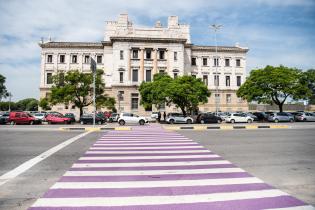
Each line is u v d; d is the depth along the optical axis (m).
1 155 10.26
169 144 13.37
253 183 6.46
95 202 5.12
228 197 5.45
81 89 42.69
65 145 12.98
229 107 64.81
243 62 66.69
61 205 4.95
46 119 37.97
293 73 44.19
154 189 5.97
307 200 5.30
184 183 6.44
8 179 6.83
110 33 65.00
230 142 14.36
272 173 7.52
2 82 80.25
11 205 4.97
